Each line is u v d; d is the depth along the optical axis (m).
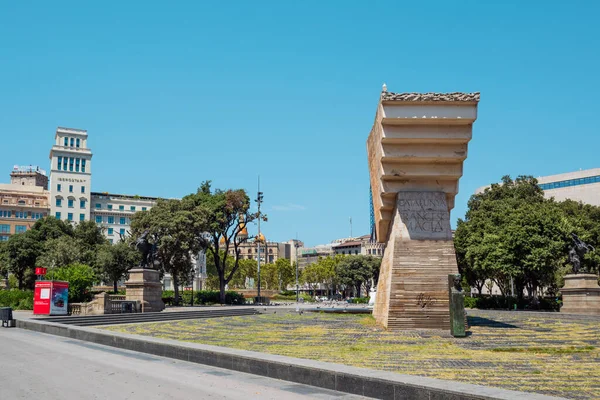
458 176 27.84
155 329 28.14
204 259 127.12
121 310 37.78
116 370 14.74
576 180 102.81
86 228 84.25
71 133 128.00
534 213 47.53
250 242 192.62
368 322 30.42
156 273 42.09
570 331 25.34
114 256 66.56
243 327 29.23
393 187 28.20
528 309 50.25
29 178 140.88
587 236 48.41
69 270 45.06
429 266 26.91
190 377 13.62
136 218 69.19
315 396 11.27
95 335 22.31
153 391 11.67
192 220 64.44
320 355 17.00
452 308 23.16
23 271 79.25
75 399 10.78
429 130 26.86
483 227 56.22
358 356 16.75
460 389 9.62
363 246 170.00
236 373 14.30
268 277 129.38
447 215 27.67
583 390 11.42
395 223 27.62
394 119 26.33
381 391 10.87
